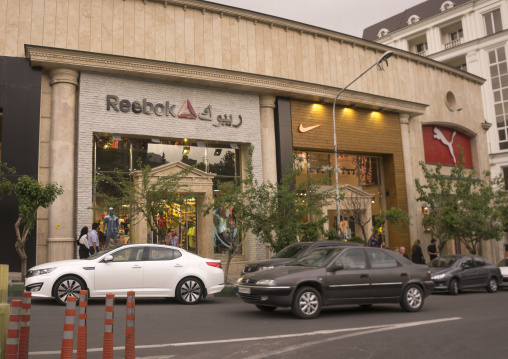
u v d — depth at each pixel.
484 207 23.84
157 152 19.95
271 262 12.99
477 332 8.02
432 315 10.16
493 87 43.53
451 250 28.66
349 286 9.95
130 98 19.08
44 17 18.03
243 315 9.95
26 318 5.01
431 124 29.64
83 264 11.03
